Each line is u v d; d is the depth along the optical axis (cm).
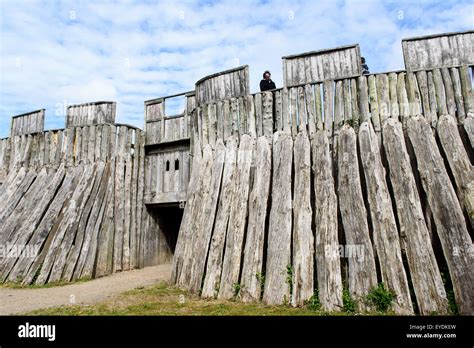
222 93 1207
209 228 983
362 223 791
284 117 1037
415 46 973
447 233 713
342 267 798
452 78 927
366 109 950
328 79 1012
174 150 1556
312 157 959
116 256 1394
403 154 845
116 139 1521
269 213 964
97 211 1368
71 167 1521
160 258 1617
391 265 723
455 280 666
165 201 1525
